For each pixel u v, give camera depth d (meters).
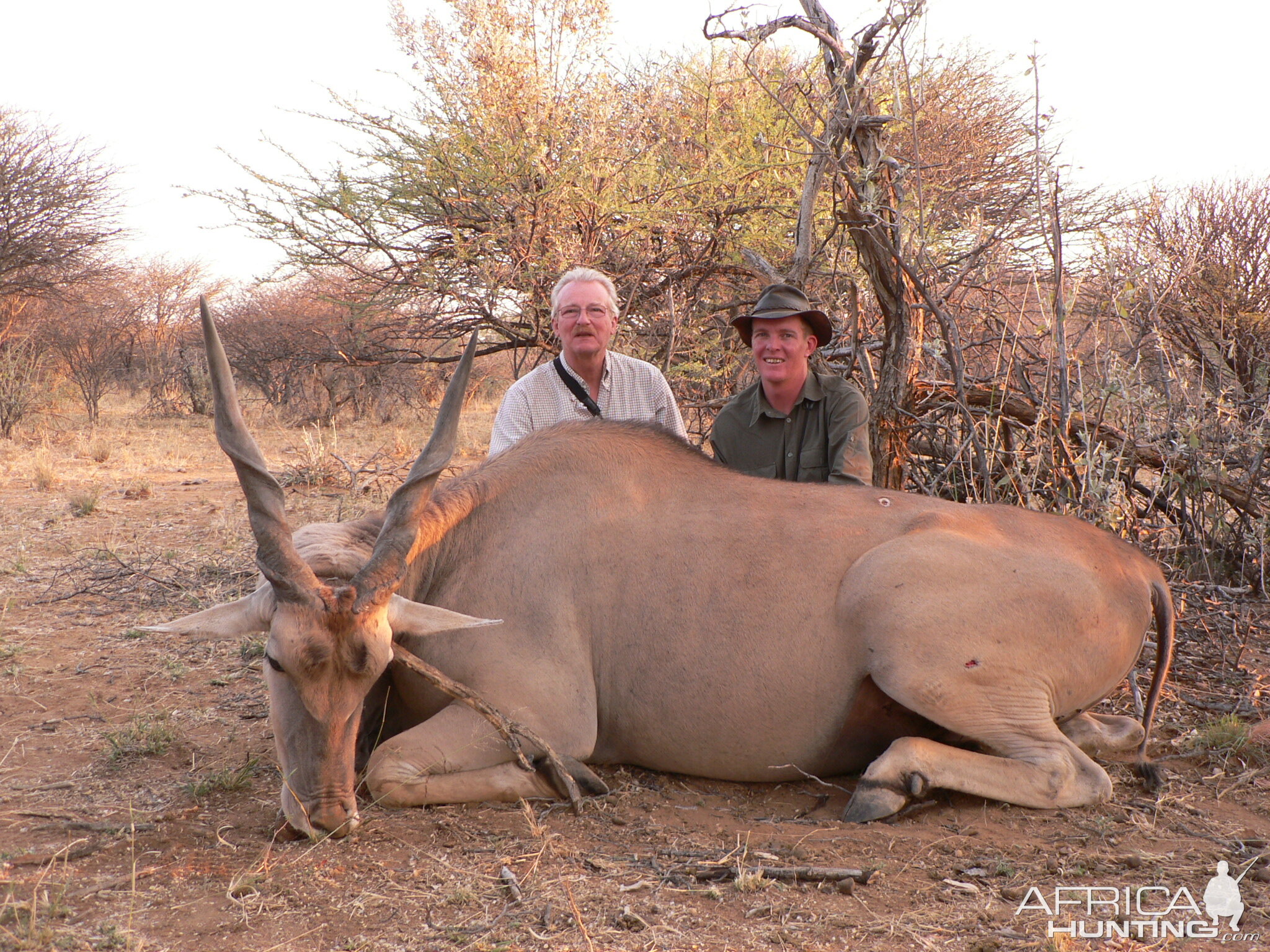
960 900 2.97
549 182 9.39
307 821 3.18
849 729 3.73
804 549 3.78
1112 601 3.80
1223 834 3.43
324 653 3.04
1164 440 5.71
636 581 3.77
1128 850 3.29
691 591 3.74
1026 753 3.60
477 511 3.92
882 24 5.29
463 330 10.39
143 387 26.75
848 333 6.75
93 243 18.39
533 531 3.84
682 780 3.89
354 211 9.83
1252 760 4.01
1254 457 5.97
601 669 3.78
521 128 9.55
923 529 3.78
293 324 18.70
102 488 10.55
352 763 3.25
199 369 22.02
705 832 3.43
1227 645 5.14
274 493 3.13
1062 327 5.20
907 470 6.45
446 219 10.05
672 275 9.28
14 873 3.04
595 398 5.42
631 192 9.35
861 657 3.66
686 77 10.52
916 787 3.45
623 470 3.96
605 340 5.27
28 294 19.38
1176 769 3.96
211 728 4.26
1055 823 3.47
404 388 19.66
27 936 2.66
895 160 5.46
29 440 15.95
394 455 12.94
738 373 8.51
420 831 3.34
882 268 5.48
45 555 7.30
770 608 3.70
